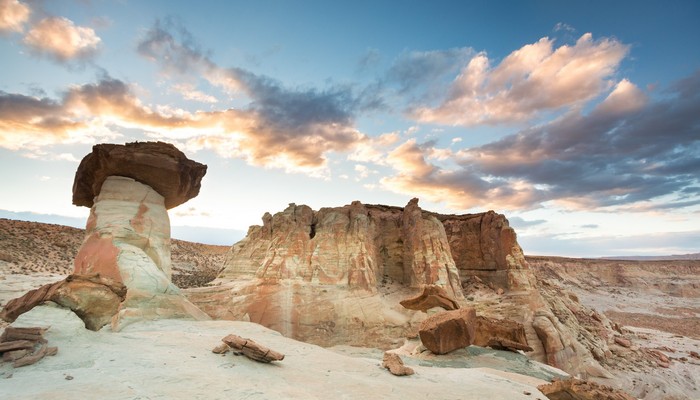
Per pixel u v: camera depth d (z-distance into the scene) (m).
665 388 33.72
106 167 25.88
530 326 36.62
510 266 42.88
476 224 48.88
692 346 53.75
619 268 123.62
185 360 10.98
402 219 46.25
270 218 43.78
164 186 27.39
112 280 14.15
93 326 13.31
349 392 10.02
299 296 35.19
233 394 8.54
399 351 23.05
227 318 31.91
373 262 40.56
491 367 18.81
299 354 14.44
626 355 41.69
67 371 8.93
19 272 42.16
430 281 39.12
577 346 37.06
